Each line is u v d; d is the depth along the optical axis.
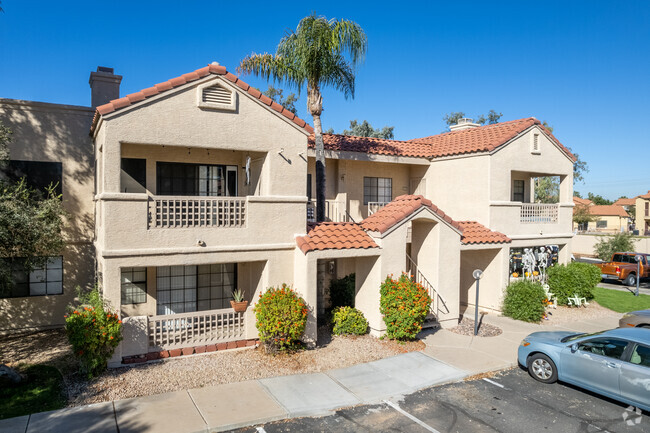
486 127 19.86
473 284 17.83
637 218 65.94
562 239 19.56
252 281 13.47
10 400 8.77
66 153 14.03
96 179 12.99
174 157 13.29
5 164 12.39
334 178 18.06
